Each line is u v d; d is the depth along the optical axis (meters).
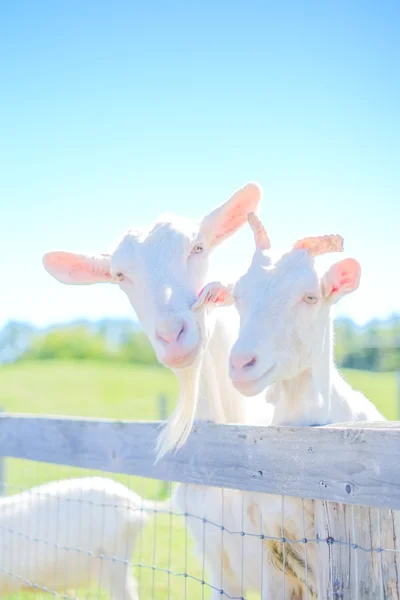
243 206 3.85
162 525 6.96
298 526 2.88
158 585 5.72
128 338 47.84
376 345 28.48
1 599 5.34
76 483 5.48
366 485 2.17
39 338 49.34
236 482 2.65
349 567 2.32
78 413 22.03
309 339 2.98
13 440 3.88
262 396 3.86
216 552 3.48
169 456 2.96
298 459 2.40
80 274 3.96
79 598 5.49
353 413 3.51
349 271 3.01
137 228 3.66
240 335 2.88
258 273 2.99
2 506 5.47
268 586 3.08
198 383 3.38
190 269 3.53
